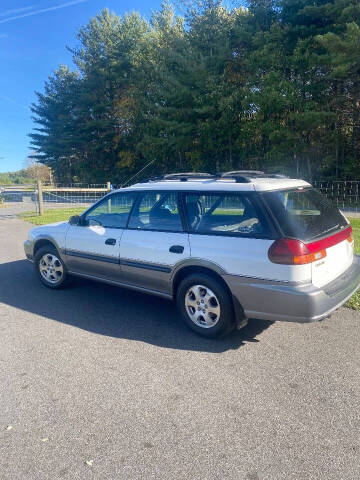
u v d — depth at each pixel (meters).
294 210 3.67
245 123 23.72
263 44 22.55
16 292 5.77
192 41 27.48
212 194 3.96
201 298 4.02
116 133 38.03
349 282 3.84
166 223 4.31
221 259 3.75
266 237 3.50
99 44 37.25
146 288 4.56
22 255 8.47
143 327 4.38
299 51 20.31
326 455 2.35
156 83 30.78
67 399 3.00
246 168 26.17
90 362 3.58
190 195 4.16
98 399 2.99
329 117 19.88
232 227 3.77
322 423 2.65
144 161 35.28
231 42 25.94
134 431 2.62
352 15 18.28
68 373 3.39
